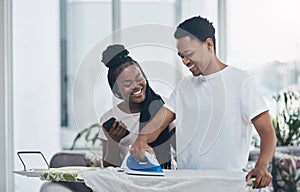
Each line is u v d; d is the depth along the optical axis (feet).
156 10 14.02
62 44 14.03
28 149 13.87
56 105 13.99
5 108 13.26
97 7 14.02
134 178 5.89
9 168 13.56
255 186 6.15
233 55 14.16
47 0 13.91
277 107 14.10
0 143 13.25
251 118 6.63
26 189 13.62
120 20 13.98
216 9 13.98
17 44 13.80
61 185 10.21
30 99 13.89
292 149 12.87
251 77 6.82
